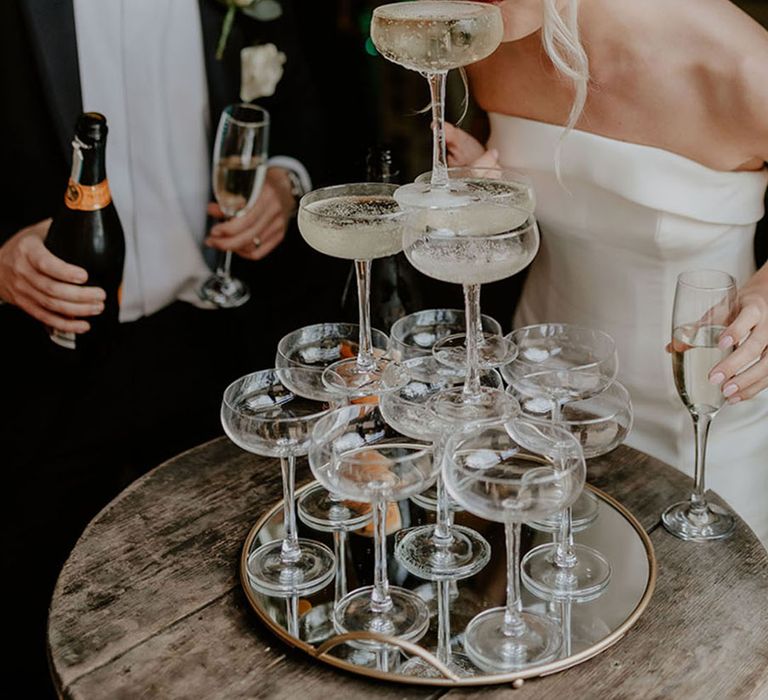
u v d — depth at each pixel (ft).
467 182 4.28
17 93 7.38
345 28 11.14
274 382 4.52
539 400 4.52
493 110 6.52
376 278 5.83
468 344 4.40
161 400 7.98
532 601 4.17
